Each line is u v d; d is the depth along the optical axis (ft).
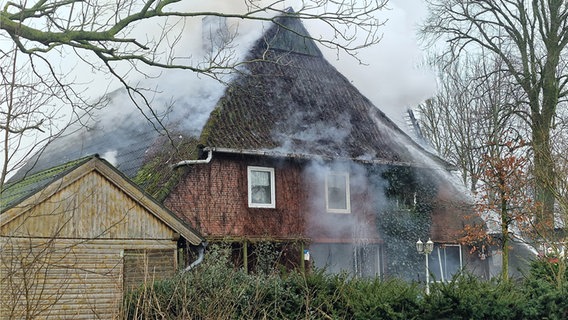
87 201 52.54
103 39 33.63
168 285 35.86
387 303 41.83
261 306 39.47
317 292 42.83
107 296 51.96
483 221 81.66
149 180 74.33
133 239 54.60
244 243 68.54
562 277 45.57
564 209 54.24
